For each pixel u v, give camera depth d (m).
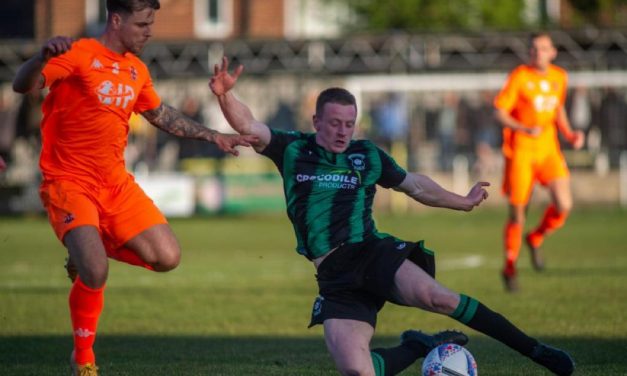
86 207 17.44
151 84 18.66
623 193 80.44
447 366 15.99
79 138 17.75
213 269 43.00
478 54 86.25
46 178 17.83
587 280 35.41
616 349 21.33
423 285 15.85
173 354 21.86
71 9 101.75
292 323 26.94
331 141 16.84
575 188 80.75
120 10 17.73
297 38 81.50
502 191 33.84
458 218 74.56
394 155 82.06
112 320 27.69
